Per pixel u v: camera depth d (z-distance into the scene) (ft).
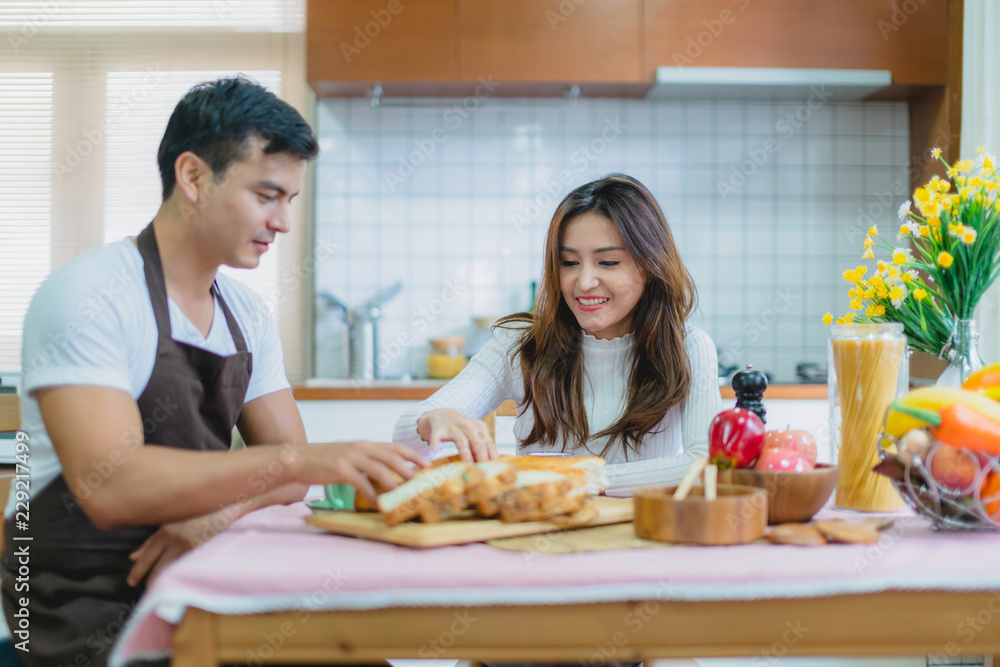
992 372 2.84
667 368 4.21
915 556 2.23
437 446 3.19
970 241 3.36
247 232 3.33
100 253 3.34
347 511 2.86
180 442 3.44
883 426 2.76
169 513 2.72
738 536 2.42
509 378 4.66
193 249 3.42
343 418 8.49
